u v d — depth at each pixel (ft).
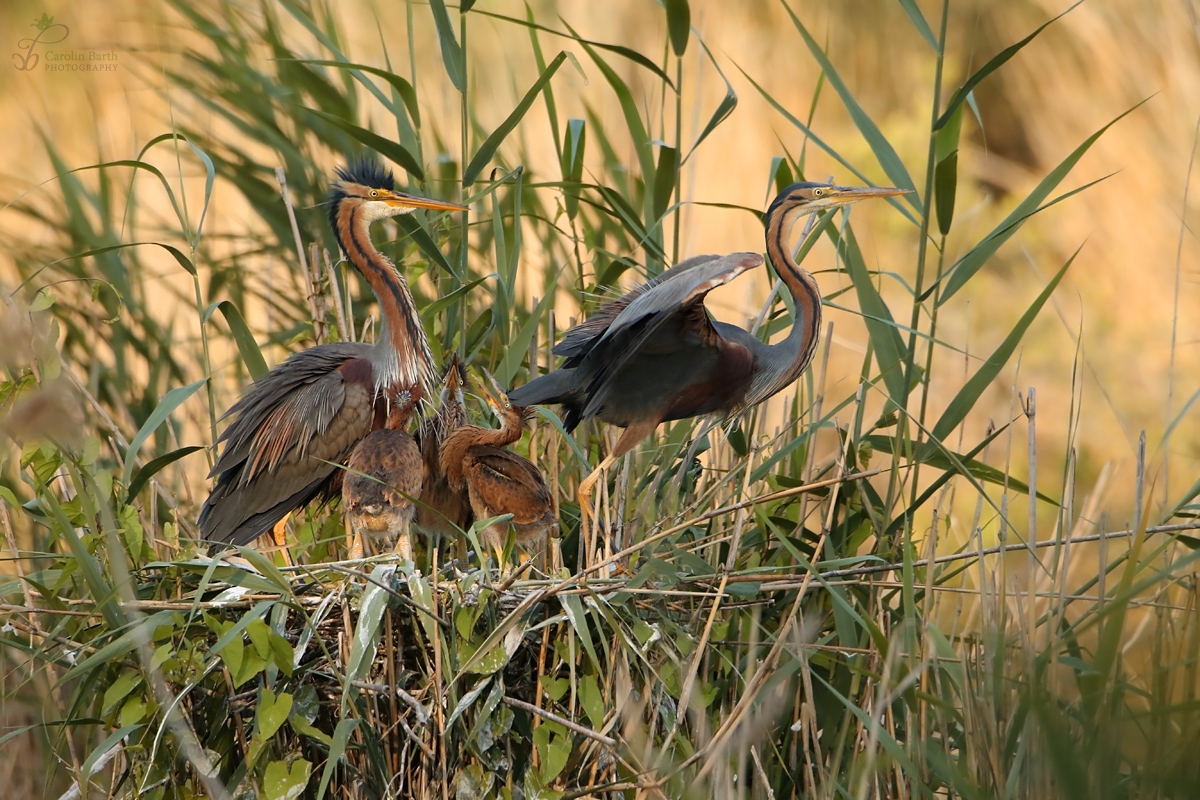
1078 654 28.68
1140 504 28.37
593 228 40.57
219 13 43.96
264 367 35.09
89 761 24.34
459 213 42.32
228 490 34.30
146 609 25.30
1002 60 29.37
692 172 38.14
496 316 35.58
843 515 33.55
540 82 33.19
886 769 28.07
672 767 24.57
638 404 31.96
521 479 29.43
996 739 24.35
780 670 25.79
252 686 26.40
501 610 26.32
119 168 48.24
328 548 33.55
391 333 34.71
